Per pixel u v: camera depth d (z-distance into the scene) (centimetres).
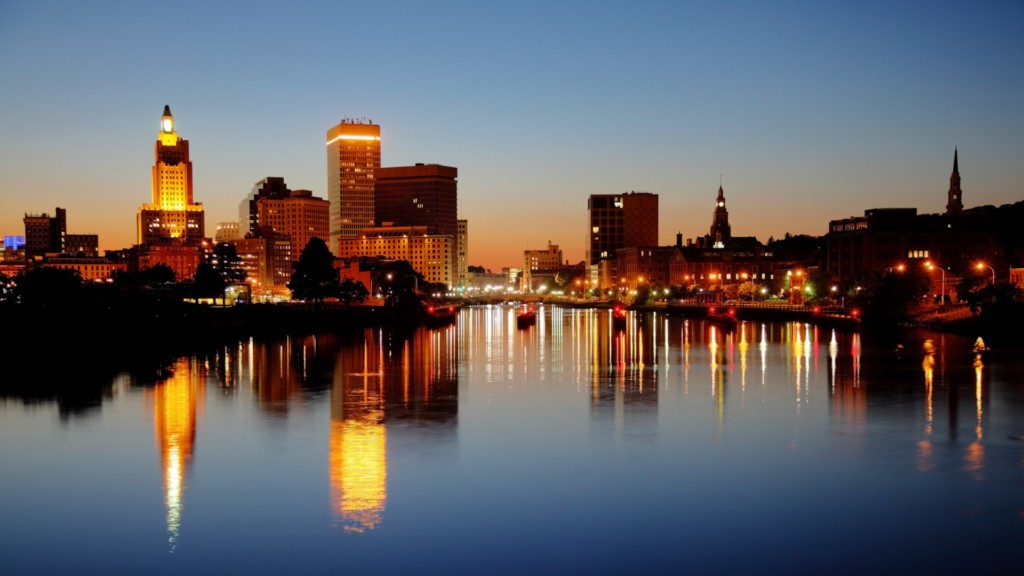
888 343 12738
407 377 8788
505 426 5862
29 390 7725
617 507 3969
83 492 4247
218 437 5512
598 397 7269
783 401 6981
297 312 19012
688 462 4784
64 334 10931
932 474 4525
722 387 7894
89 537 3619
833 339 13900
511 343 13875
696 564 3328
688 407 6694
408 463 4772
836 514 3869
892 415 6253
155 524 3772
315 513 3894
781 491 4212
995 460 4819
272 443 5322
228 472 4597
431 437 5488
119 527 3731
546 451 5062
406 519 3809
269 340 14512
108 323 11844
